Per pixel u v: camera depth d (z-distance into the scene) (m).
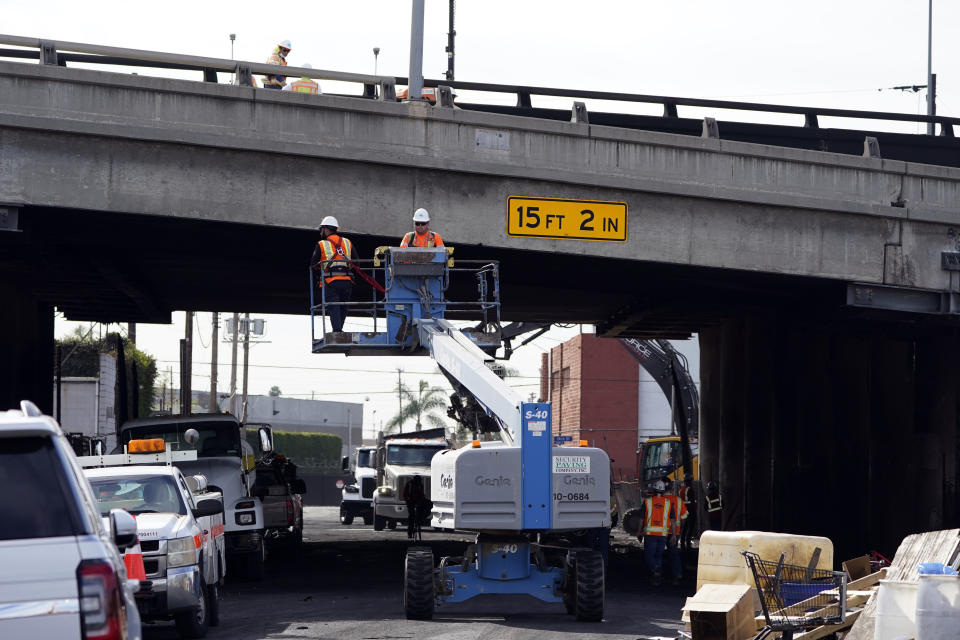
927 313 64.31
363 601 49.84
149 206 53.50
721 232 60.91
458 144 56.88
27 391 88.31
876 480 81.88
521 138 57.72
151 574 36.28
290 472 92.75
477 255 63.94
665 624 41.94
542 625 41.28
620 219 59.47
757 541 37.81
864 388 89.50
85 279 79.19
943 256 63.44
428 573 42.62
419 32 57.94
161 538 36.62
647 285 79.75
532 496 41.06
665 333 111.19
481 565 43.66
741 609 33.69
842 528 88.94
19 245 61.88
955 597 27.55
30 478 17.77
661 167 59.50
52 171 52.38
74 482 18.06
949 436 75.12
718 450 107.56
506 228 57.84
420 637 37.81
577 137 58.34
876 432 82.19
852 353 89.62
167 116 53.19
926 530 76.00
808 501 90.94
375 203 56.41
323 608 47.00
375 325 53.62
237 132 54.12
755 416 95.06
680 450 110.62
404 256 52.72
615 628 40.50
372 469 136.12
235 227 56.31
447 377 47.91
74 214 54.53
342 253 53.97
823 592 33.75
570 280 77.88
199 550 38.06
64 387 158.88
